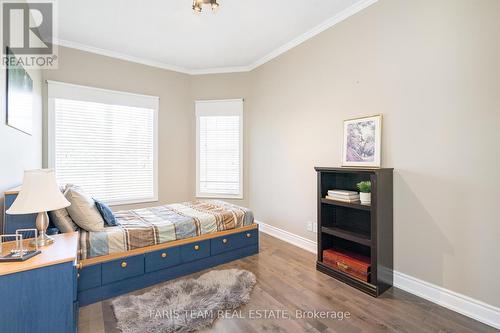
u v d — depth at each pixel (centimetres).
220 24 299
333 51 290
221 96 443
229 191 444
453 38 194
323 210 269
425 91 211
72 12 271
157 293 218
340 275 244
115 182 385
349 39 272
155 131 416
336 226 271
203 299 208
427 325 179
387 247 227
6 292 127
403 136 227
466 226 190
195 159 451
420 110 215
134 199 399
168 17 283
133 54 384
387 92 239
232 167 442
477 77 183
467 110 188
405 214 226
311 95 320
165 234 245
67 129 345
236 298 209
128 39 336
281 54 365
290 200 356
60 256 144
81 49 351
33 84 279
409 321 184
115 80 379
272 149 387
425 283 213
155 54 385
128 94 388
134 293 221
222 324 180
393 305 204
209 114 444
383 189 222
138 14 277
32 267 132
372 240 219
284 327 177
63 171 343
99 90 364
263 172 405
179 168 441
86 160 360
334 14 280
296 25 303
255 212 425
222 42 346
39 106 311
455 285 196
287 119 358
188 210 312
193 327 174
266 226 402
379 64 245
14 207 150
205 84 446
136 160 402
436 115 205
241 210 313
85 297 203
